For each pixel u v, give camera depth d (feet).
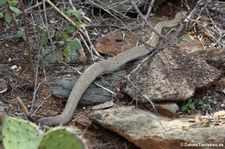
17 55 16.93
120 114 13.53
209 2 21.02
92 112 13.79
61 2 18.99
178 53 16.43
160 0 20.52
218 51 16.76
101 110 13.93
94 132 13.43
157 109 14.29
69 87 14.92
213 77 15.26
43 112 14.35
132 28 18.81
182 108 14.47
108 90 15.06
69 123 13.82
